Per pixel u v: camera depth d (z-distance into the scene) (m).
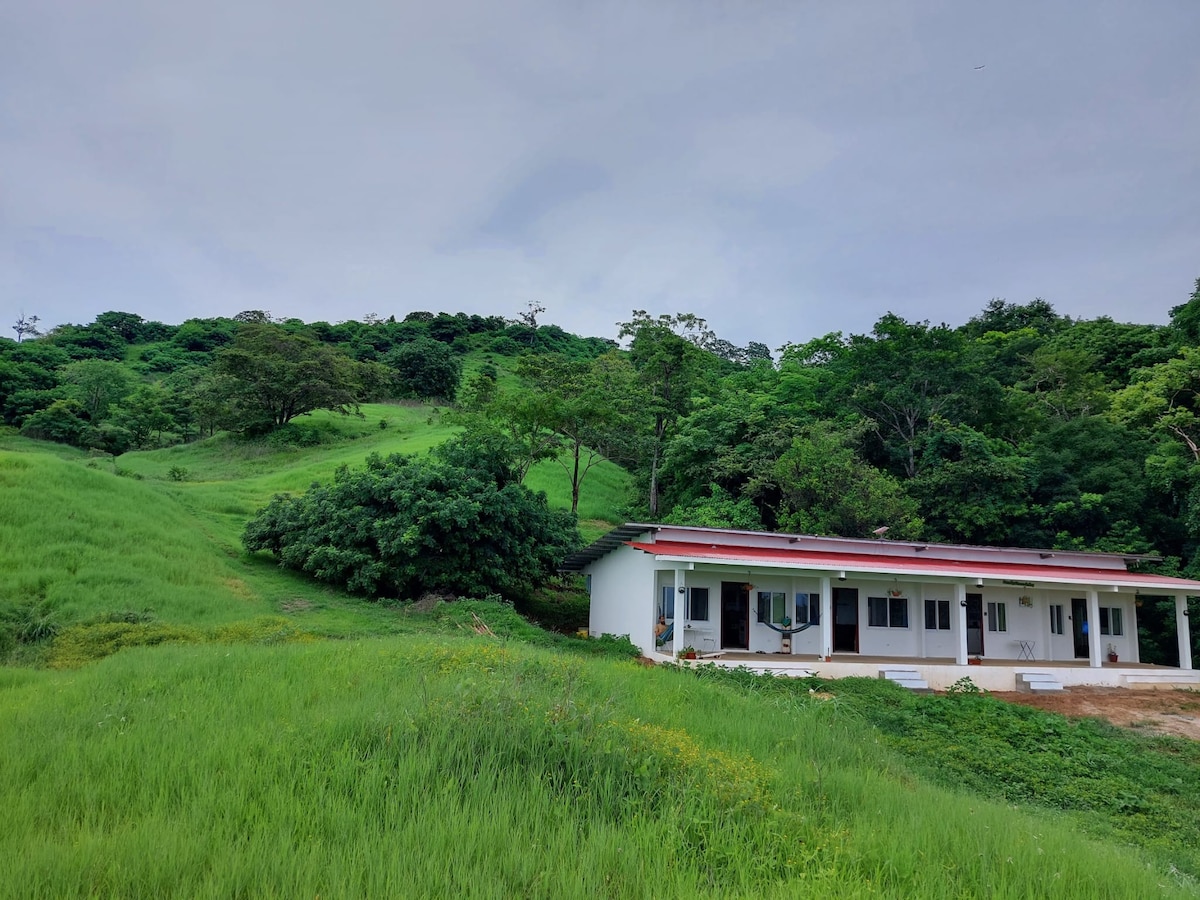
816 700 15.26
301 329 102.62
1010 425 38.62
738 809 5.92
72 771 5.97
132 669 11.01
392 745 6.50
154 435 64.25
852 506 29.20
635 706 9.58
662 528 21.47
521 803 5.53
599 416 33.69
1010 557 24.95
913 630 22.42
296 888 4.14
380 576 23.45
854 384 39.50
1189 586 22.91
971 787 11.16
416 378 82.75
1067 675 21.14
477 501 24.20
